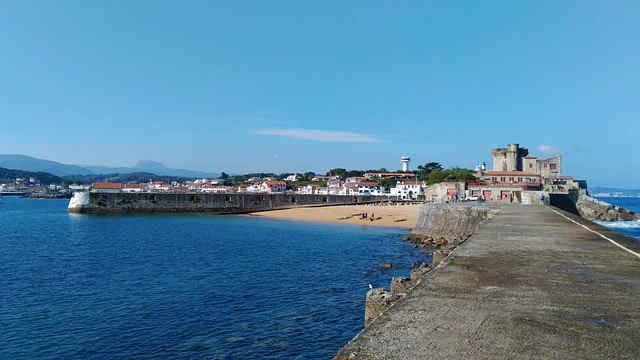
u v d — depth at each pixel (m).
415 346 6.06
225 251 48.00
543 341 6.28
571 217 37.19
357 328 21.88
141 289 29.62
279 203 135.62
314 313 24.28
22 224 87.19
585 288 9.77
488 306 8.17
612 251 15.85
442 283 10.20
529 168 139.50
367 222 90.62
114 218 104.19
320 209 118.00
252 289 29.70
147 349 19.22
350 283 31.67
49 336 20.70
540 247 16.94
